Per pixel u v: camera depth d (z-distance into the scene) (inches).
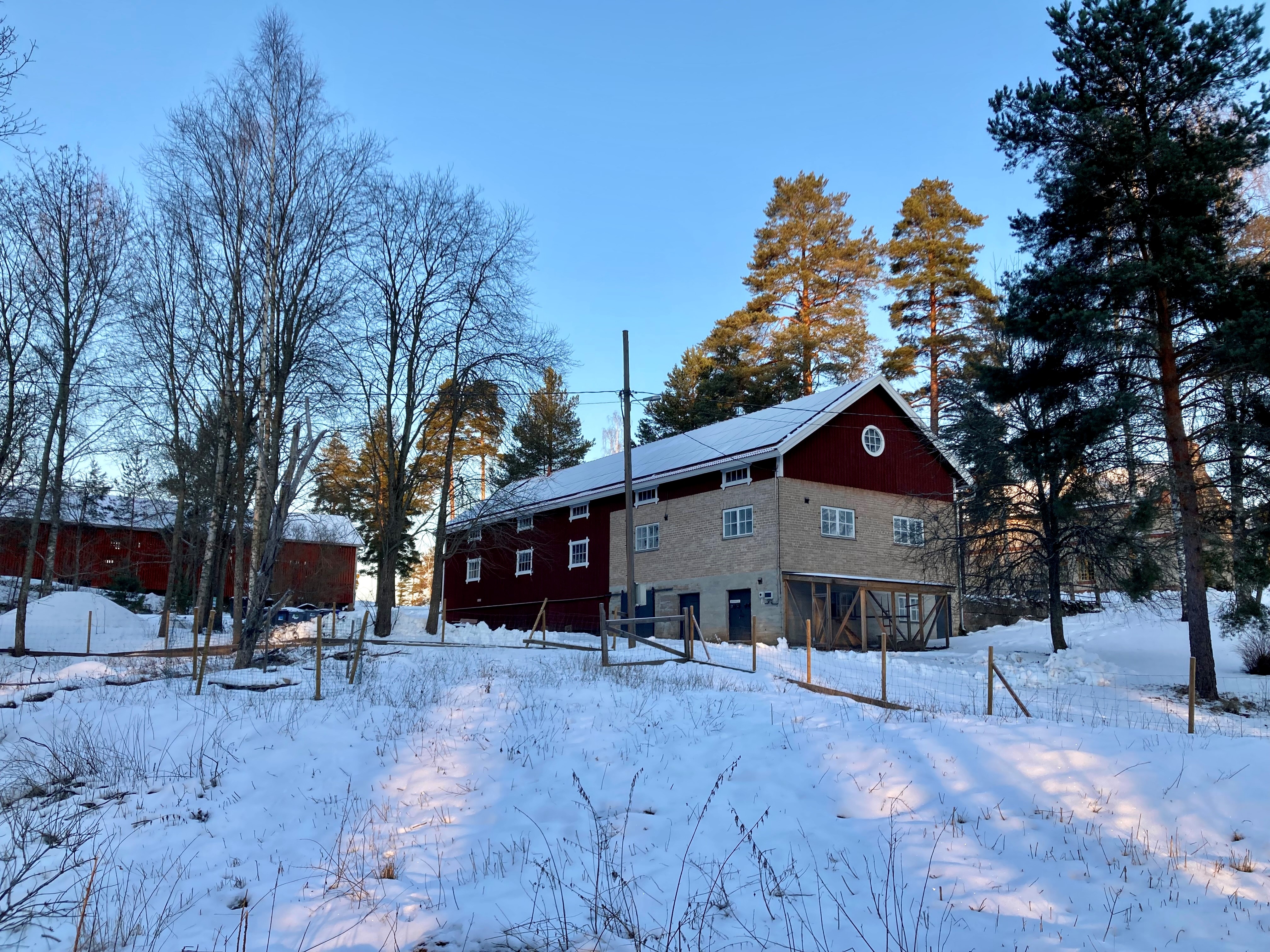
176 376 1176.2
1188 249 735.1
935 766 402.0
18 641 922.7
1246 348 684.1
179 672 698.8
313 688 610.9
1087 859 310.3
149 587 1818.4
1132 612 1248.2
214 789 410.0
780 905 278.2
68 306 1101.7
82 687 622.2
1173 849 316.2
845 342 1865.2
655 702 547.2
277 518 778.8
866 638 1093.1
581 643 1091.9
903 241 1836.9
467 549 1534.2
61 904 284.2
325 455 1289.4
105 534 1798.7
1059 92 792.3
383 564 1181.7
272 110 982.4
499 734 477.7
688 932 260.8
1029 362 841.5
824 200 1950.1
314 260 992.9
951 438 1141.1
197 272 1026.7
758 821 349.7
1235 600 916.6
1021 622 1396.4
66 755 454.0
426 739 469.7
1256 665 868.6
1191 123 788.0
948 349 1759.4
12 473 1128.2
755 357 1961.1
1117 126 756.6
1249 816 332.5
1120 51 757.9
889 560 1251.8
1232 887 285.6
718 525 1210.6
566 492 1519.4
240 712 526.3
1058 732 434.6
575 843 337.1
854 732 455.2
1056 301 803.4
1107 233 812.6
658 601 1298.0
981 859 311.9
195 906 289.1
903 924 262.2
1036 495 1046.4
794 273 1925.4
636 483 1318.9
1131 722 576.7
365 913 277.3
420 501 1476.4
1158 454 852.0
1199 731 531.5
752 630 1133.7
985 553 1096.2
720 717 502.3
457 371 1175.0
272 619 783.7
